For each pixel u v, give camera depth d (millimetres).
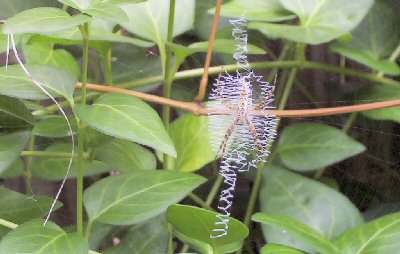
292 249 442
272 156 584
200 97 480
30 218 501
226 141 484
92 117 397
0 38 532
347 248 458
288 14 576
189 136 567
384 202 600
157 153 590
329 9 563
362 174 606
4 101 448
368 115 565
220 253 478
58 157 578
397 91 593
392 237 457
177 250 570
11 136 448
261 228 521
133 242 515
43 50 598
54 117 515
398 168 600
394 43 607
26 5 579
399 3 608
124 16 388
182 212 432
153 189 460
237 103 480
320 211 523
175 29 557
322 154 567
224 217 430
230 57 603
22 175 590
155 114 402
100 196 460
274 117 490
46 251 398
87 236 452
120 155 565
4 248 396
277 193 538
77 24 373
